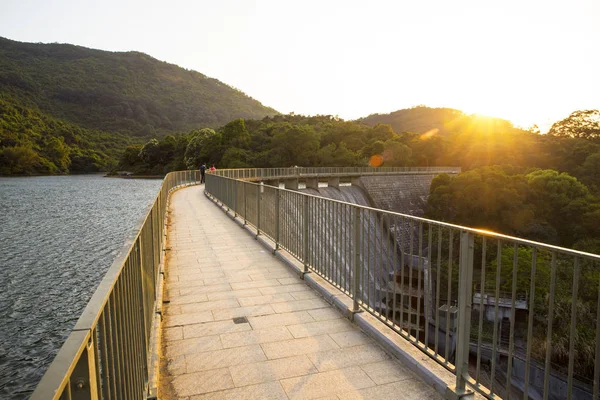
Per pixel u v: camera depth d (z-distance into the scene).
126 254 2.57
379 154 95.25
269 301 5.99
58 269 24.42
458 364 3.38
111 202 52.88
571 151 84.75
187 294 6.35
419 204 76.19
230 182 16.59
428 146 101.31
